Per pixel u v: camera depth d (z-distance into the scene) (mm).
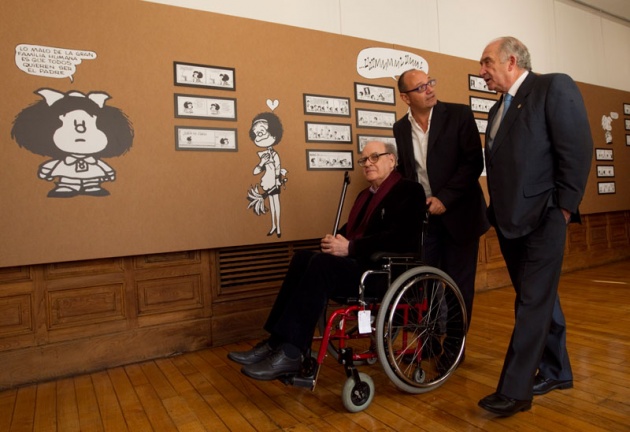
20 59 2137
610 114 5129
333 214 3045
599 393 1746
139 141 2406
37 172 2164
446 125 2244
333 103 3064
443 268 2242
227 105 2662
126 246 2369
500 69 1734
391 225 1906
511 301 3557
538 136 1619
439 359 2033
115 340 2393
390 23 3514
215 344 2701
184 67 2535
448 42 3879
